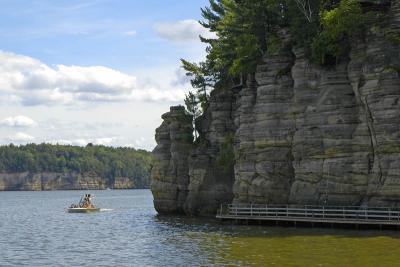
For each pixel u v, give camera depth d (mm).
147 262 46625
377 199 62625
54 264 48000
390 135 61812
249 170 75875
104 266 45969
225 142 86312
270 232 61094
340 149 66312
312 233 58812
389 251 46125
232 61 89750
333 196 66312
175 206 95375
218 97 90000
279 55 74188
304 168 69188
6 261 50125
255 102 77438
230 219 75812
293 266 41312
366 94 64000
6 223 94062
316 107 68812
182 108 98500
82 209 119750
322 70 69062
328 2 74000
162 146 97500
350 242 51500
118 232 72000
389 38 63719
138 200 195500
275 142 73188
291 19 77938
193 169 88688
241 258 45312
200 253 48875
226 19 92125
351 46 67375
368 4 69062
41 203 184125
